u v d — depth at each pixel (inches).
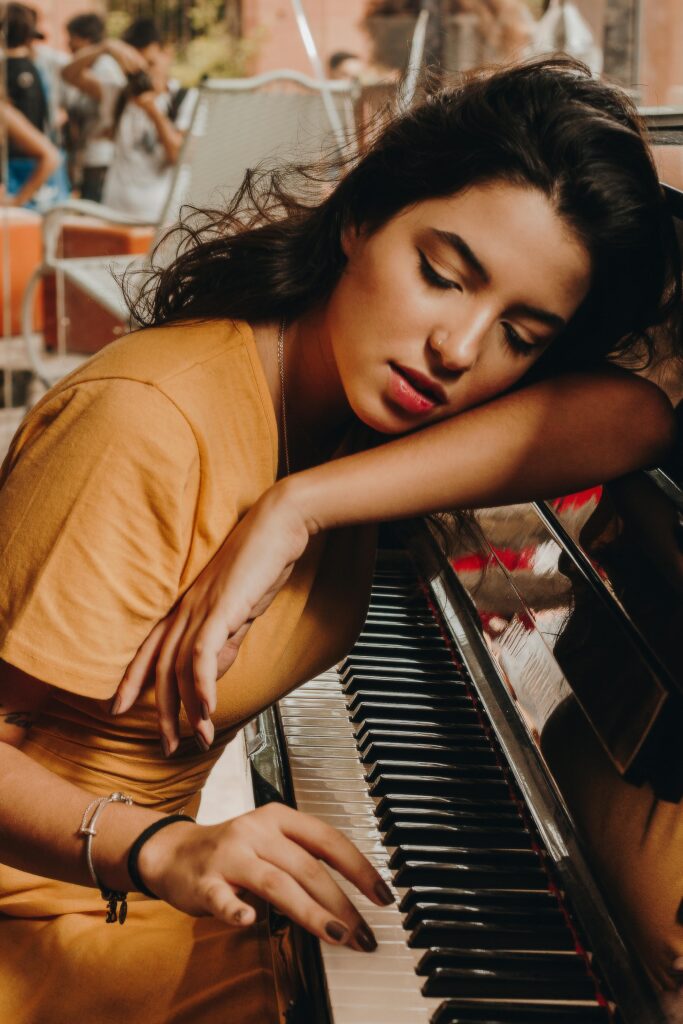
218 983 43.6
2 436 177.6
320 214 43.5
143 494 39.4
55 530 39.2
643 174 39.0
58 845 36.4
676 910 33.2
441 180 38.4
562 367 45.3
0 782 38.2
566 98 38.6
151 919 46.5
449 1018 33.9
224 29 231.0
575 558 46.3
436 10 231.5
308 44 236.1
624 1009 34.0
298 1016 36.0
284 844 33.3
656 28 207.8
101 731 45.0
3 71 209.2
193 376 40.8
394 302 39.2
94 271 186.9
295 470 47.3
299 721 50.4
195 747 47.4
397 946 36.6
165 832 35.4
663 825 35.3
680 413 46.6
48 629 39.1
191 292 47.6
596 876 37.5
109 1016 43.1
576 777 40.4
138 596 39.9
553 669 44.3
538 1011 34.7
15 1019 43.6
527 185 37.7
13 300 213.8
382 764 46.0
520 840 42.5
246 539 39.5
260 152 179.8
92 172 215.3
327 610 47.7
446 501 41.5
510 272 38.1
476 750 47.8
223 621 38.3
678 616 37.7
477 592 53.9
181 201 178.2
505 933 37.5
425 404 40.6
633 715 38.5
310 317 44.1
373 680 52.8
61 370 197.8
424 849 41.1
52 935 45.2
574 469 42.4
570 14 209.8
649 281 41.9
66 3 221.0
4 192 211.3
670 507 41.9
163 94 216.5
